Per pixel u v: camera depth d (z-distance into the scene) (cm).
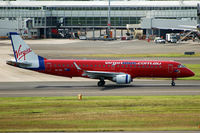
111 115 14900
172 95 19412
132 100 17875
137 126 13388
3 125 13462
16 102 17362
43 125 13488
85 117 14575
